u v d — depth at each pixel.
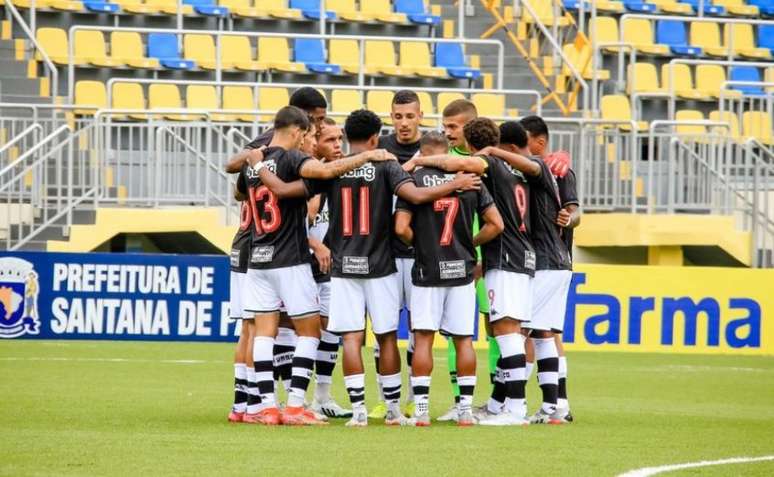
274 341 33.06
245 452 25.73
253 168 30.17
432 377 44.69
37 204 58.34
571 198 32.34
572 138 62.28
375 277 30.28
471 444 27.44
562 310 32.44
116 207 59.31
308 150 31.92
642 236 60.97
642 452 26.91
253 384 31.06
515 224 31.09
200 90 69.69
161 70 73.19
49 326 54.25
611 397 39.47
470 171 29.92
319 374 33.47
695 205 62.34
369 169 30.14
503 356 31.41
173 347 53.31
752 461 25.92
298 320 30.52
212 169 60.28
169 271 54.84
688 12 82.69
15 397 35.72
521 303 31.09
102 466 23.83
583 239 63.50
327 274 33.22
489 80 76.62
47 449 25.83
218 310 55.12
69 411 32.84
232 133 59.50
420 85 76.31
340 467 24.03
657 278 56.72
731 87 76.56
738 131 67.88
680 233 61.50
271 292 30.45
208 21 76.38
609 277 56.44
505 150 31.80
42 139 59.72
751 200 64.12
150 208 59.25
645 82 75.44
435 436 28.62
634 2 82.19
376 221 30.20
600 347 56.44
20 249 56.75
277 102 70.88
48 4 73.69
